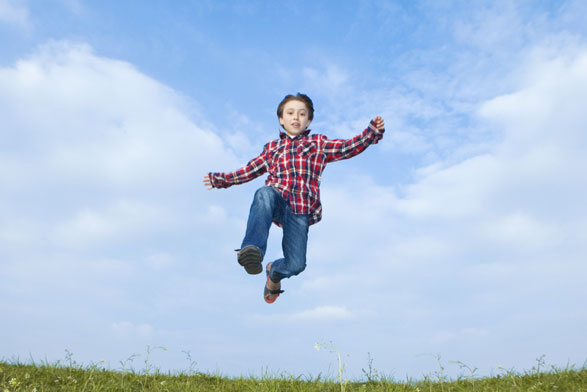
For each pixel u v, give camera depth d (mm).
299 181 4418
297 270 4371
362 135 4465
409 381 4855
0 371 4426
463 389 4488
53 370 4746
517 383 4500
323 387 4625
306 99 4801
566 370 4633
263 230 3826
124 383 4590
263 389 4441
